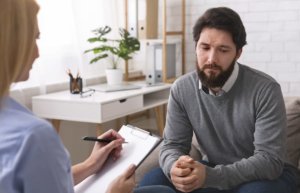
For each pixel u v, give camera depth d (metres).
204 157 1.62
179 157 1.38
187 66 3.20
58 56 2.50
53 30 2.43
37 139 0.67
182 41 3.09
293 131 1.62
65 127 2.62
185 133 1.54
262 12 2.90
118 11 3.08
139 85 2.72
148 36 2.92
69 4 2.52
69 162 0.76
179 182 1.25
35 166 0.67
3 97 0.65
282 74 2.92
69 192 0.75
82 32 2.67
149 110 3.34
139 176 1.50
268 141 1.30
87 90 2.42
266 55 2.94
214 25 1.34
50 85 2.46
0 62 0.63
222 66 1.35
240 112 1.38
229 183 1.26
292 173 1.42
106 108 2.08
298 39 2.83
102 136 1.30
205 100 1.44
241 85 1.38
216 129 1.45
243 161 1.30
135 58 3.32
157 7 3.02
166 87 2.71
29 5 0.68
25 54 0.67
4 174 0.65
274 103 1.32
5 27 0.62
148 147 1.22
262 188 1.23
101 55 2.67
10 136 0.67
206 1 3.05
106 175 1.14
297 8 2.80
